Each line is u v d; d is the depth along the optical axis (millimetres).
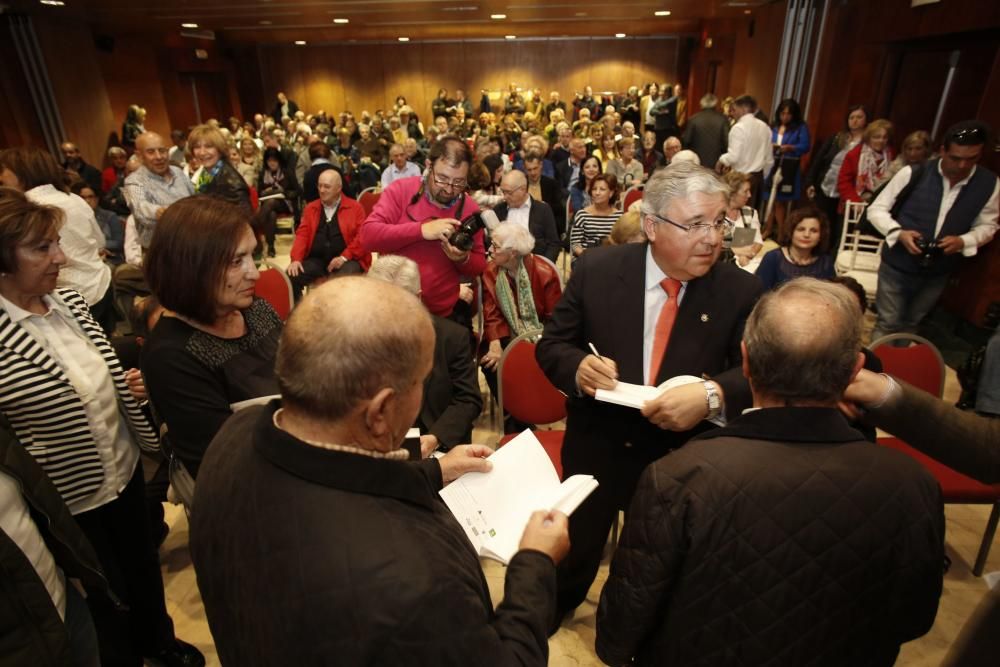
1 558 964
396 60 15375
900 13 5250
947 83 5109
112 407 1388
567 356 1421
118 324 3873
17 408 1209
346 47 15305
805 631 857
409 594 553
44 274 1208
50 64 8594
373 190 6488
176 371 1160
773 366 850
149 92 11438
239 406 1235
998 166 3697
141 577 1516
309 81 15688
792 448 851
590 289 1436
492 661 595
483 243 2486
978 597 1911
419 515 647
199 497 712
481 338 2893
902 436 1090
